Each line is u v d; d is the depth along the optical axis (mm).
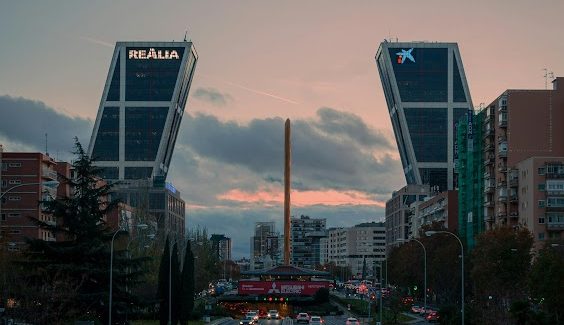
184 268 123188
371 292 187250
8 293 86500
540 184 166125
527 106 184625
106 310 90812
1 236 138875
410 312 177500
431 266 170250
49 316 83562
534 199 165875
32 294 83812
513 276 130125
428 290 194500
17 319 82812
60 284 85500
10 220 186875
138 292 132375
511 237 132625
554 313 97500
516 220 177750
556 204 164625
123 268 93312
